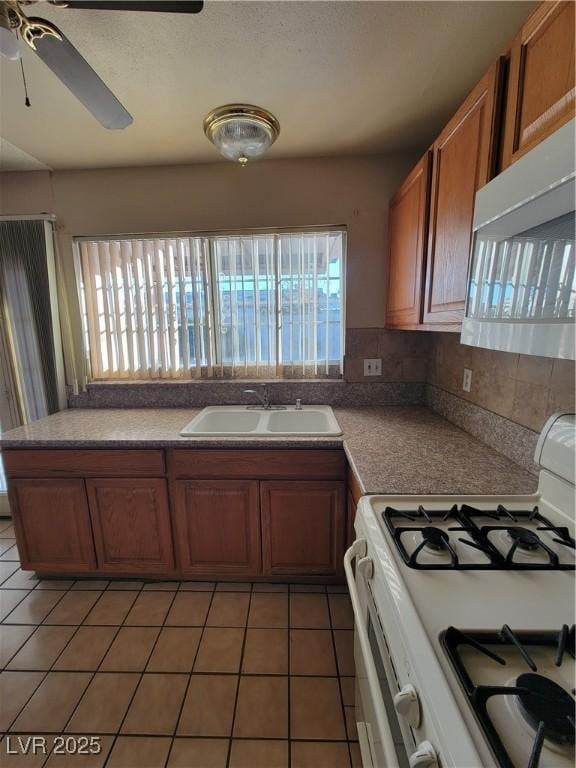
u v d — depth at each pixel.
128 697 1.33
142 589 1.87
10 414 2.30
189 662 1.46
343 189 2.07
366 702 0.93
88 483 1.78
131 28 1.10
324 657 1.47
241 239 2.14
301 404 2.27
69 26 1.09
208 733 1.21
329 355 2.25
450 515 0.98
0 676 1.42
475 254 0.90
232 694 1.33
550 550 0.80
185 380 2.30
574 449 0.91
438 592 0.71
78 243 2.21
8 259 2.15
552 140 0.61
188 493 1.76
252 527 1.78
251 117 1.43
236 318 2.24
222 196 2.12
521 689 0.50
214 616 1.68
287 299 2.20
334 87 1.42
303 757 1.14
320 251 2.14
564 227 0.59
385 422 1.88
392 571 0.76
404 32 1.15
